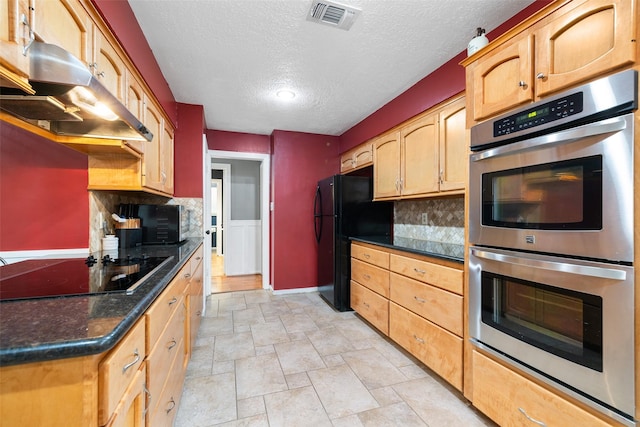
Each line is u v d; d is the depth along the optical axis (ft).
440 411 5.22
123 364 2.55
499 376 4.57
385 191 9.57
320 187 12.32
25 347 1.92
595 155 3.33
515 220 4.29
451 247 7.27
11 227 5.48
